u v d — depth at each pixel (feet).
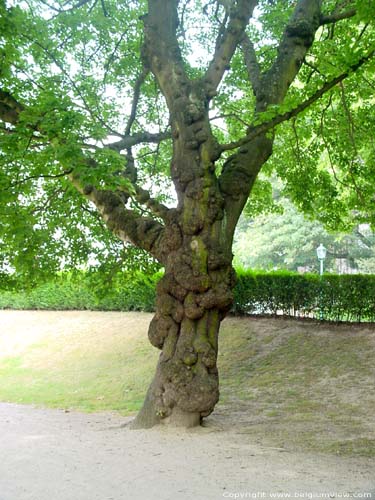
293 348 49.06
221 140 52.90
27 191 31.71
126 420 35.01
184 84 32.78
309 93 34.04
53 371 55.57
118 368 53.21
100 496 17.48
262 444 25.71
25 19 35.35
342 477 19.72
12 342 67.00
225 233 31.09
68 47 43.09
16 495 17.79
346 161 48.67
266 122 30.86
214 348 29.99
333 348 47.29
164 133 39.01
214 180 31.37
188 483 18.79
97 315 70.74
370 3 26.96
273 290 55.88
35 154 28.94
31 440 26.86
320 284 52.90
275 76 34.37
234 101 49.21
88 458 22.53
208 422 31.37
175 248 30.78
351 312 51.16
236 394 41.88
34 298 77.61
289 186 51.21
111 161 28.30
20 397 47.06
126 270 45.57
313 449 24.86
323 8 42.65
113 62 46.06
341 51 30.22
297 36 35.06
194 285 29.63
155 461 21.88
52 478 19.62
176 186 31.99
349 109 47.88
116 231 33.76
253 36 49.08
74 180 34.12
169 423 29.17
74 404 43.06
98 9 45.60
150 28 34.47
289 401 38.83
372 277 50.34
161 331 30.50
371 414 33.60
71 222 44.93
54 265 44.16
